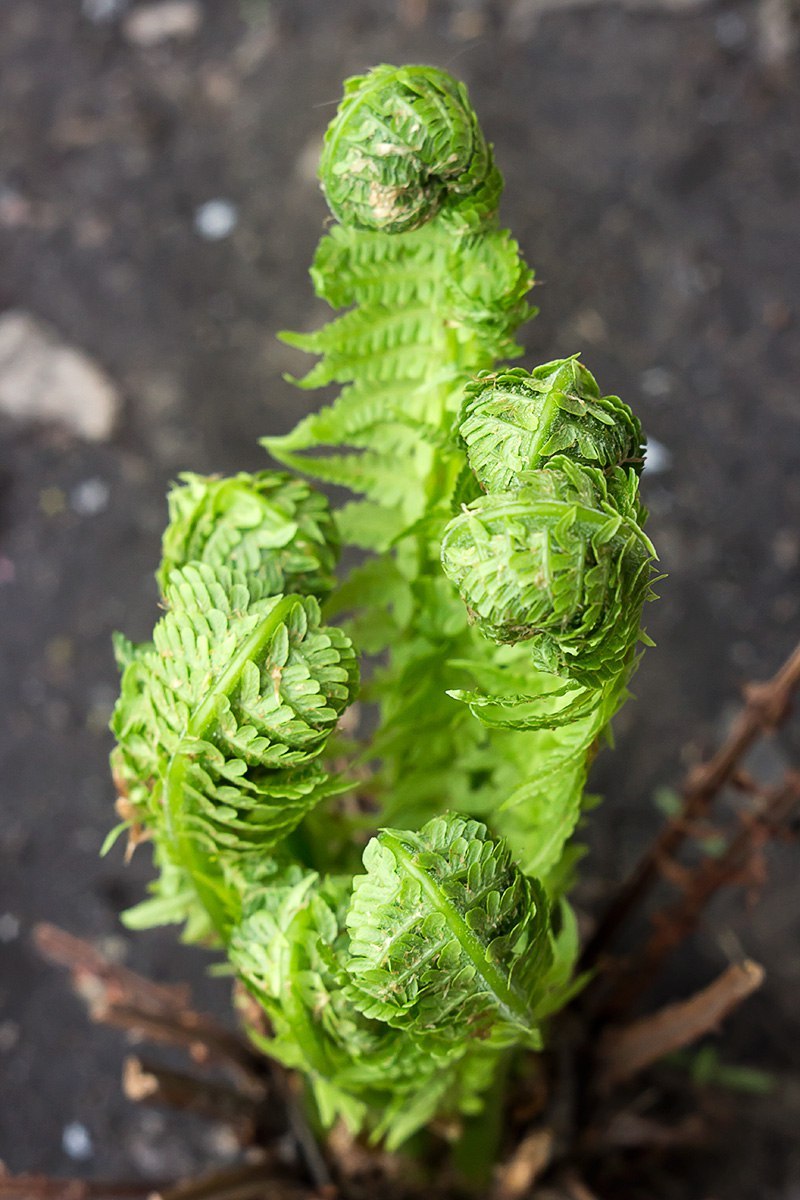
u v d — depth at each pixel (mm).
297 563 330
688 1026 418
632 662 292
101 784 644
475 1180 437
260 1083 447
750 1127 543
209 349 718
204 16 814
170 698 299
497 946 285
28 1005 604
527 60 770
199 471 690
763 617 635
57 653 668
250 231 744
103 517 691
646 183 729
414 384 354
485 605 262
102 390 711
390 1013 287
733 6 765
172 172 768
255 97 781
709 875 437
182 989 458
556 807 329
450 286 333
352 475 361
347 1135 429
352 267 338
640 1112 515
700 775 437
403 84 302
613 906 459
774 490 658
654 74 755
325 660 298
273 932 322
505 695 335
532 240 717
